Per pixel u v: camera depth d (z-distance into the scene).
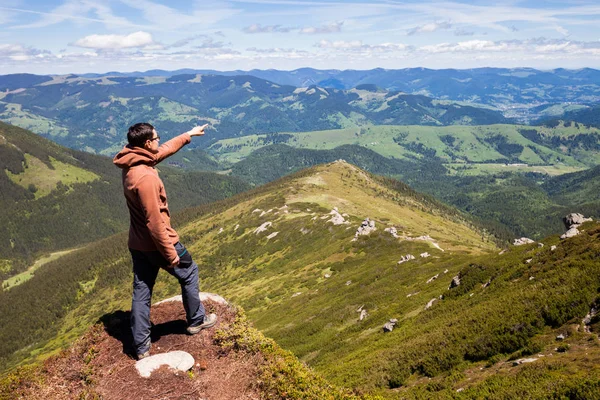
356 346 33.44
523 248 37.28
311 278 82.38
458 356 19.53
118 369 7.44
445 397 16.00
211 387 7.41
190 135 8.62
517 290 23.62
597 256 21.91
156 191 7.17
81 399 6.76
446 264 51.00
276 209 183.00
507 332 18.66
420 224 185.88
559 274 21.61
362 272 67.06
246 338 8.65
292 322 54.06
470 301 28.80
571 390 11.85
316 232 128.50
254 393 7.53
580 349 14.96
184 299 8.42
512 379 14.55
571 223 37.94
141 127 7.29
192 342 8.48
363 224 98.19
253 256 140.62
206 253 167.62
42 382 7.43
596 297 17.41
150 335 8.30
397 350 24.66
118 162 7.25
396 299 43.59
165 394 6.89
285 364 8.42
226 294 107.62
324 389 8.36
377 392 20.41
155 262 7.79
